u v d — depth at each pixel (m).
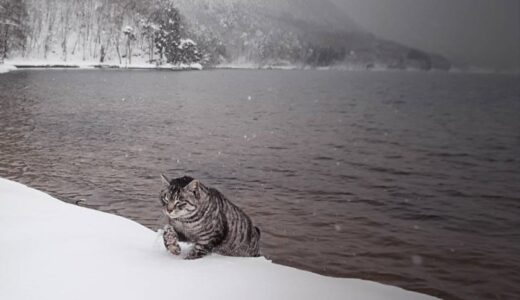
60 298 3.09
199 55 166.62
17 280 3.34
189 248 4.88
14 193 6.50
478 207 14.68
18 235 4.47
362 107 55.34
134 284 3.38
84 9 130.38
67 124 29.28
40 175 15.23
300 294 3.44
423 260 9.32
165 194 4.51
